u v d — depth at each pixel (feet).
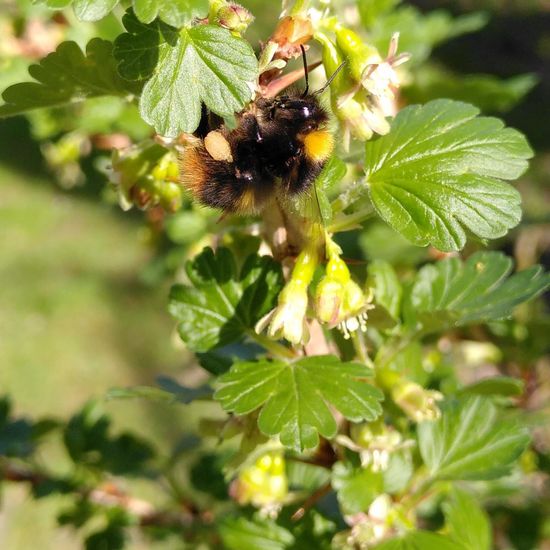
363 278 0.47
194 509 0.53
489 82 0.55
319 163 0.32
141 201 0.37
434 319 0.37
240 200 0.33
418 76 0.58
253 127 0.32
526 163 0.34
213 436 0.40
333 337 0.37
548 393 0.57
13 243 1.53
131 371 1.30
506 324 0.54
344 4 0.55
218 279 0.37
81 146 0.65
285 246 0.35
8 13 0.61
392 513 0.38
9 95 0.35
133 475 0.53
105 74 0.35
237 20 0.31
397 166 0.34
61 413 1.21
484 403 0.40
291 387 0.33
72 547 1.01
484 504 0.57
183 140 0.34
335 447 0.38
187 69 0.30
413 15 0.59
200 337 0.36
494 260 0.39
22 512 1.05
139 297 1.43
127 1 0.32
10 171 1.71
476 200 0.32
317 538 0.41
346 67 0.33
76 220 1.60
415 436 0.40
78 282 1.45
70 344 1.33
